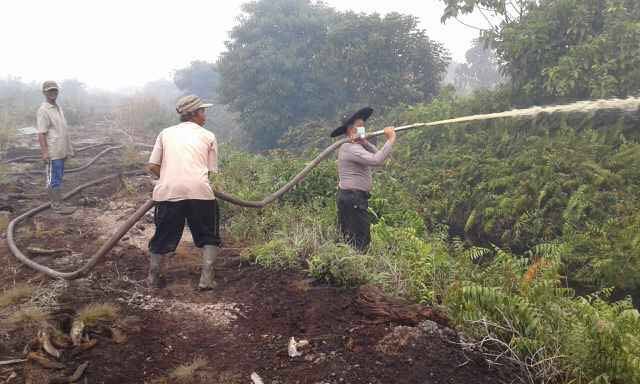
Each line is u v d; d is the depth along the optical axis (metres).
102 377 2.88
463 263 4.35
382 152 4.61
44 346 3.07
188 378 2.91
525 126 8.66
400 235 4.97
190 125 4.23
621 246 5.50
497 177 7.70
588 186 6.44
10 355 3.05
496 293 3.16
